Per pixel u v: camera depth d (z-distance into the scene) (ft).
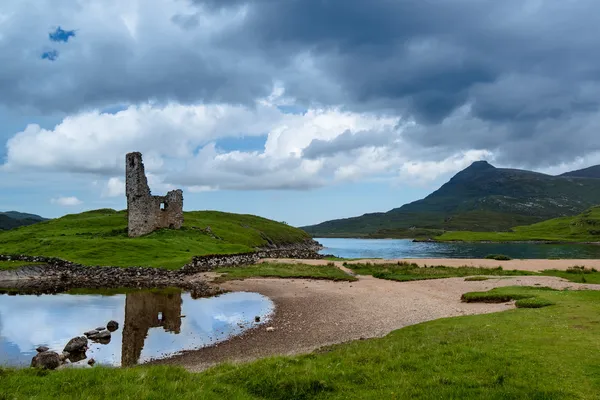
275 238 554.46
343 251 549.54
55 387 46.60
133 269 207.51
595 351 54.29
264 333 95.96
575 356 52.54
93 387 46.39
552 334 64.69
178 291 163.94
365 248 636.07
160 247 257.55
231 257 271.90
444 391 43.91
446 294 138.51
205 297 148.87
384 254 471.21
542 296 108.78
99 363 76.84
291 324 103.55
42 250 247.50
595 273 197.36
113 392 45.09
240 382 50.70
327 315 111.75
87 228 346.13
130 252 242.58
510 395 42.01
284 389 47.96
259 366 54.49
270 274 204.03
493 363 50.96
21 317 117.70
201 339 92.84
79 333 100.32
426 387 45.70
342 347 72.95
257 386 49.26
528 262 260.62
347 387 47.42
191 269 221.46
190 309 127.24
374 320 102.89
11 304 137.80
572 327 69.67
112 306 133.59
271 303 134.31
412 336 76.74
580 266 226.79
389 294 142.82
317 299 137.69
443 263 259.80
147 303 138.21
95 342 91.56
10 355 82.99
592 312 82.69
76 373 50.60
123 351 84.43
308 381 48.52
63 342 92.43
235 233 433.48
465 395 42.96
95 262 221.66
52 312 124.57
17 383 47.26
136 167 306.35
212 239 326.85
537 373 47.03
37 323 110.52
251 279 193.26
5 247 270.05
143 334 97.81
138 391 44.70
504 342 60.95
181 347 86.84
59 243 257.55
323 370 51.96
